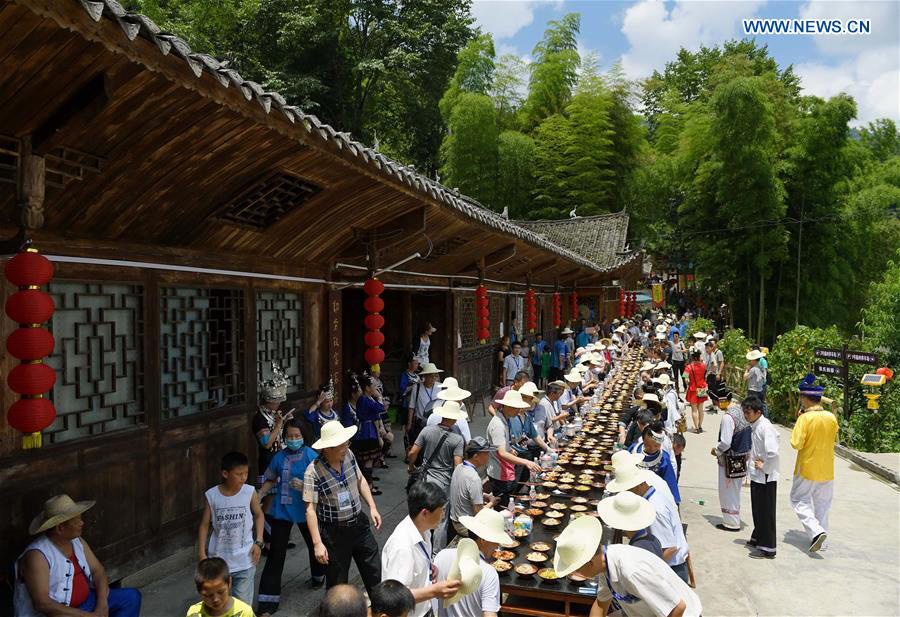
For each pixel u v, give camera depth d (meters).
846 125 22.94
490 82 25.47
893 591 5.34
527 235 10.23
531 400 6.70
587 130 26.72
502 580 4.20
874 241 27.09
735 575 5.67
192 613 3.12
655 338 19.55
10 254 3.32
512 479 6.12
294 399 6.84
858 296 26.83
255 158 4.59
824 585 5.45
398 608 2.44
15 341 3.09
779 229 23.17
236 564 3.99
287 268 6.71
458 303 12.06
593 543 3.19
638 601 2.91
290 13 23.61
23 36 2.62
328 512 4.21
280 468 4.61
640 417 5.28
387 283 9.03
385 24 25.42
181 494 5.11
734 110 22.25
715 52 39.94
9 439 3.70
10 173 3.33
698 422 12.13
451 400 5.53
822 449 6.14
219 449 5.57
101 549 4.33
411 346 11.73
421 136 28.98
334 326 7.64
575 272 19.61
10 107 3.01
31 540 3.79
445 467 5.22
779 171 24.62
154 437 4.83
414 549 3.30
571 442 7.89
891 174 28.41
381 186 5.99
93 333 4.36
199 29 23.38
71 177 3.61
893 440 11.20
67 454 4.08
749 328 25.36
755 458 6.09
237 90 3.29
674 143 32.44
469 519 3.38
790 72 33.72
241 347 5.97
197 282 5.35
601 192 26.64
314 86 23.53
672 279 40.06
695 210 27.00
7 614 3.62
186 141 3.98
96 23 2.36
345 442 4.18
